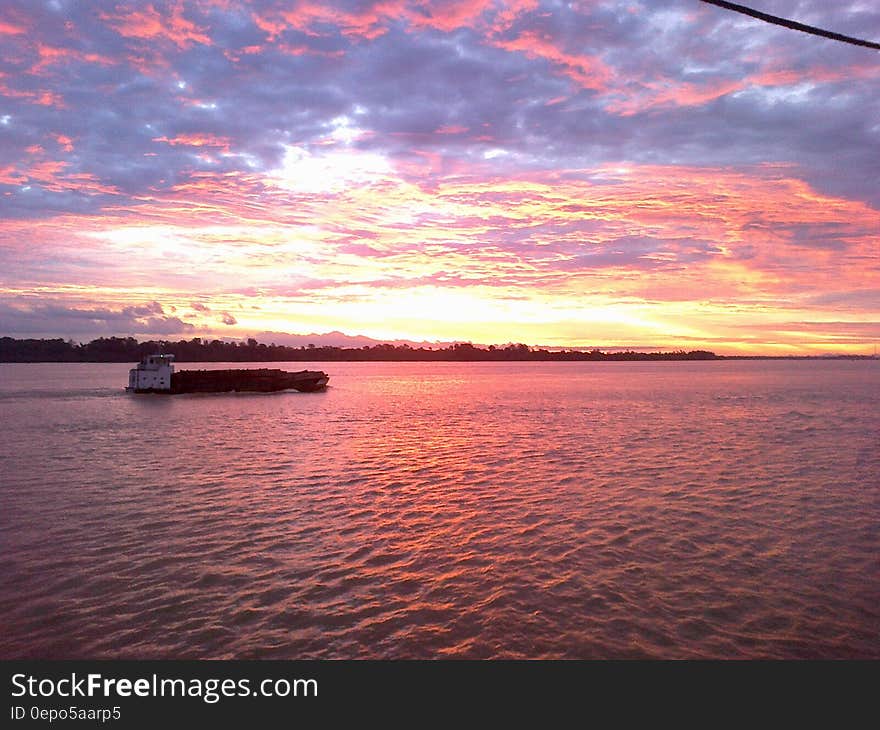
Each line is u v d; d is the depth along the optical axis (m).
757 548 17.25
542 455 33.16
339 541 18.12
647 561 16.30
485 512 21.17
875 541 17.80
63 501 22.80
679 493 23.67
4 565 16.08
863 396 82.19
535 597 14.16
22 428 47.78
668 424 48.62
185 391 89.12
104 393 93.12
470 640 12.40
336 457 32.94
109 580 15.16
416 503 22.48
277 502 22.70
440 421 52.34
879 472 27.72
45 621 13.09
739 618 13.14
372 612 13.52
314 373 101.44
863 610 13.45
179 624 13.01
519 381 149.12
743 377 171.25
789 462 30.34
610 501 22.48
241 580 15.20
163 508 21.78
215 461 31.80
